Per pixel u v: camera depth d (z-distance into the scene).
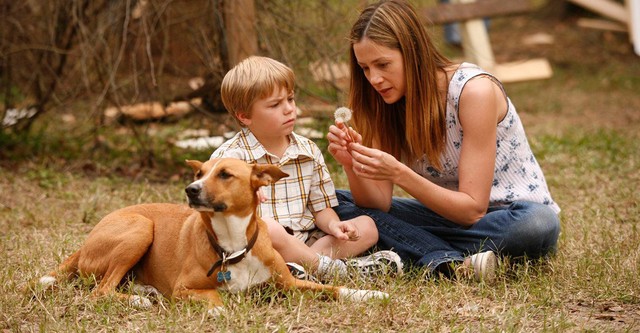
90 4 9.03
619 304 4.73
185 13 8.59
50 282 4.91
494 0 12.88
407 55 5.12
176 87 9.24
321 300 4.75
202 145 9.17
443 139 5.35
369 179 5.23
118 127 9.82
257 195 4.61
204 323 4.34
